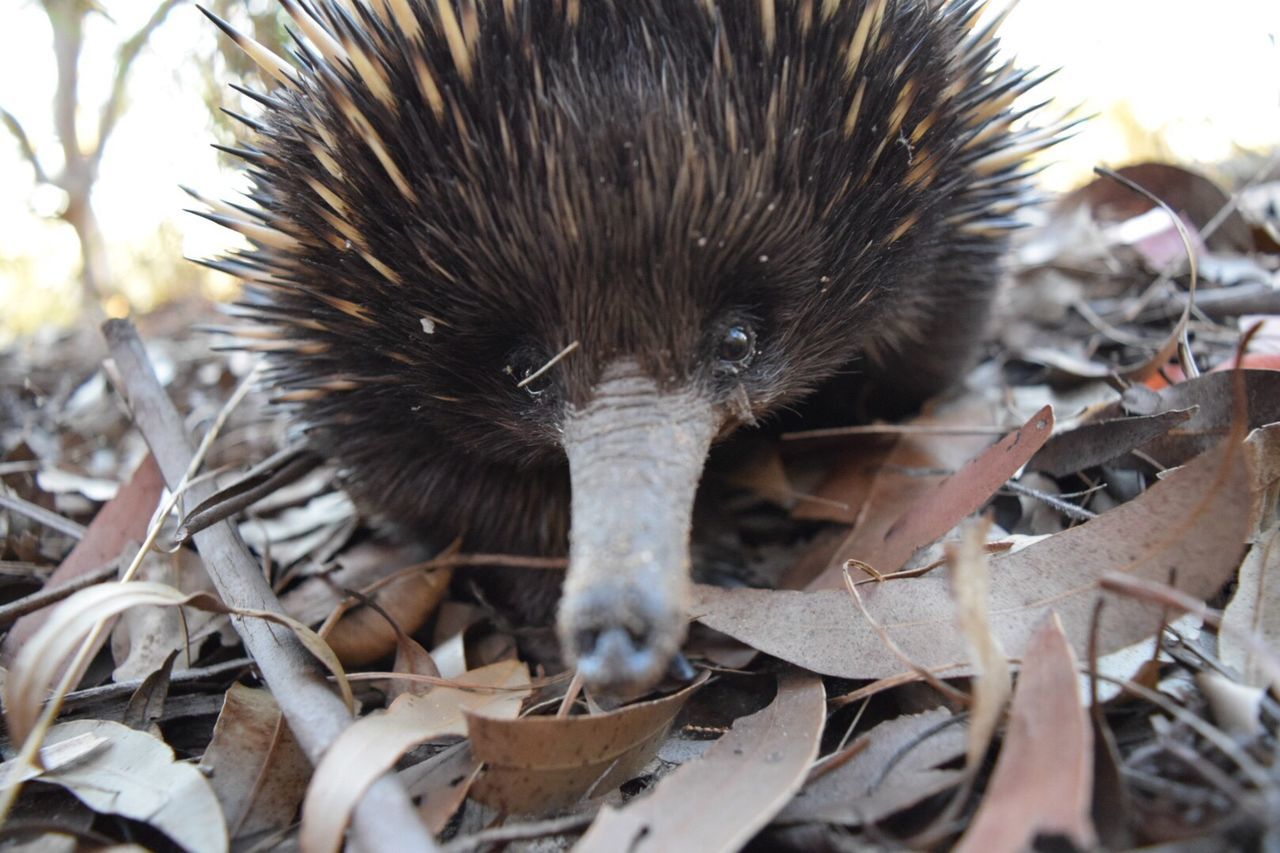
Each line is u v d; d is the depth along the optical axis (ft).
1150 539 0.52
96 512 1.10
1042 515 0.72
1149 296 1.05
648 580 0.45
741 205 0.55
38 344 2.28
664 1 0.58
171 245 3.25
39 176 2.82
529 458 0.71
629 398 0.55
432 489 0.80
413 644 0.66
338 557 0.89
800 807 0.46
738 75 0.56
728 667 0.62
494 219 0.57
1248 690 0.45
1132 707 0.49
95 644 0.61
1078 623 0.51
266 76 0.93
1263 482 0.58
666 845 0.42
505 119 0.55
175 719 0.65
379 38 0.63
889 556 0.65
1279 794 0.37
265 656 0.57
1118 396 0.88
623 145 0.53
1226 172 1.69
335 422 0.78
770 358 0.62
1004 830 0.37
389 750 0.46
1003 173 0.84
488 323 0.61
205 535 0.71
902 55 0.66
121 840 0.52
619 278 0.54
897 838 0.45
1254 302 0.98
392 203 0.61
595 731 0.49
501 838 0.46
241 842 0.52
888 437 0.85
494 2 0.57
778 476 0.80
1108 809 0.41
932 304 0.82
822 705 0.52
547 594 0.80
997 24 0.78
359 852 0.42
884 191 0.66
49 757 0.55
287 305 0.76
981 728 0.41
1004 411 0.94
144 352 0.92
